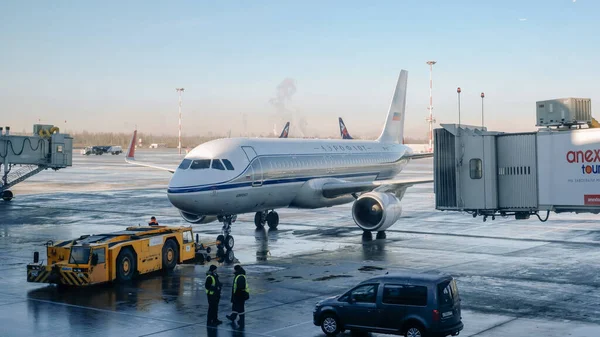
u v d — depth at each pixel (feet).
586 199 68.80
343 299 55.83
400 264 88.79
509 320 59.21
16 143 175.83
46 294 71.41
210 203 93.86
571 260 91.30
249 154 103.09
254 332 56.24
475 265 87.45
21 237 115.14
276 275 81.76
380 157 148.97
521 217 75.92
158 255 82.07
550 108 72.64
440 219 143.84
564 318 59.82
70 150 186.50
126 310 64.03
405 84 174.29
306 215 153.69
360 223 114.83
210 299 58.85
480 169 74.49
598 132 67.87
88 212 156.66
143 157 507.30
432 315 51.70
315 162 120.16
